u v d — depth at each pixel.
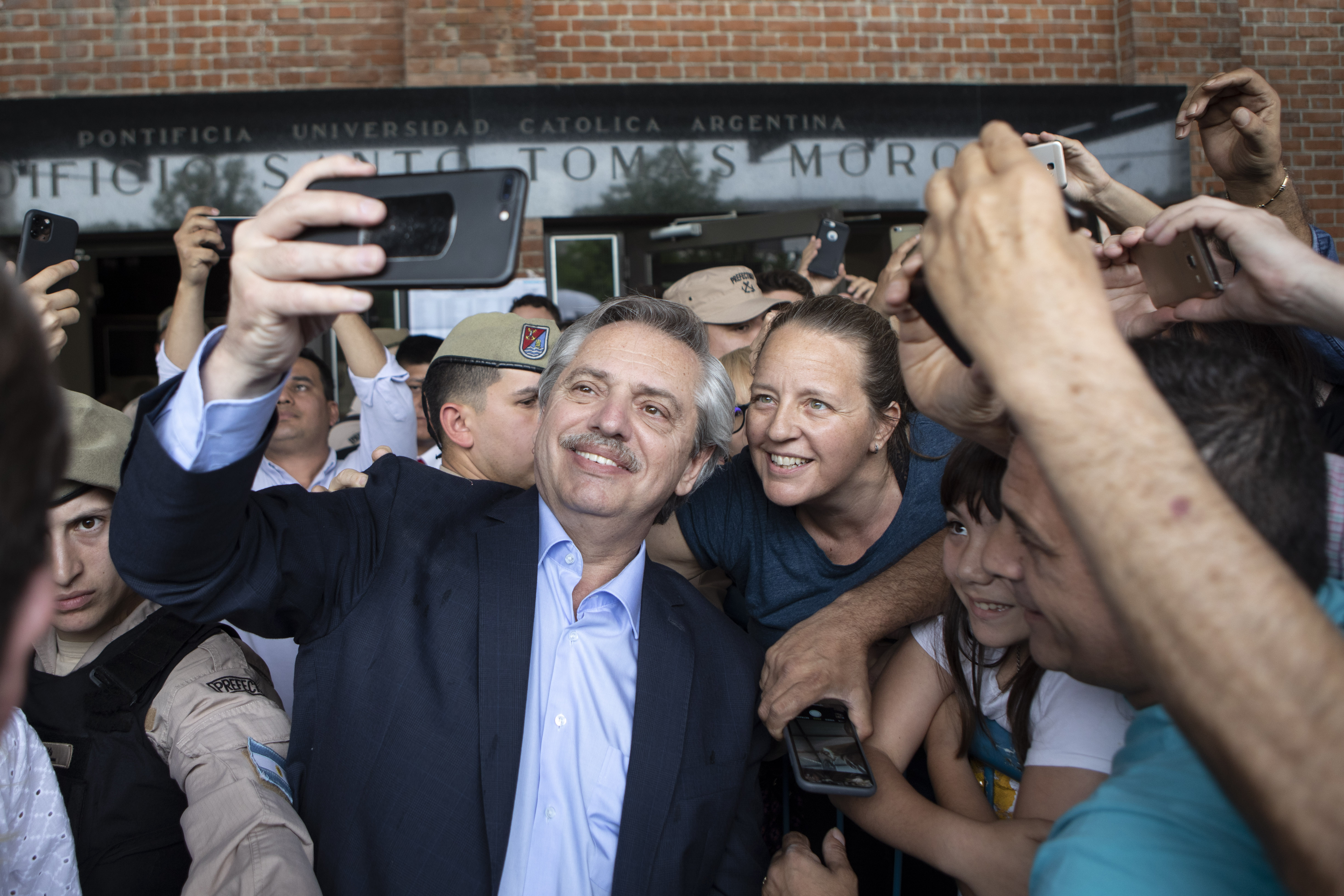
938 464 1.86
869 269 5.52
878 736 1.49
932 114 5.21
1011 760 1.42
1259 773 0.47
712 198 5.14
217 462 0.96
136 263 7.25
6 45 5.09
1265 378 0.70
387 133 4.98
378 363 2.84
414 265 0.80
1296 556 0.66
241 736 1.28
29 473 0.40
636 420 1.44
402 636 1.33
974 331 0.57
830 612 1.59
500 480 2.06
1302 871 0.47
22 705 1.32
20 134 4.85
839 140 5.18
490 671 1.33
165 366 2.48
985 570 1.10
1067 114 5.28
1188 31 5.44
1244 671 0.47
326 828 1.27
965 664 1.45
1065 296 0.54
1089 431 0.52
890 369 1.70
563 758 1.37
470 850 1.25
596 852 1.36
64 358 7.05
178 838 1.32
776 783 1.86
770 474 1.73
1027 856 1.19
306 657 1.35
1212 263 1.01
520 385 1.99
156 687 1.33
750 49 5.38
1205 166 5.43
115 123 4.88
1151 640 0.50
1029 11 5.54
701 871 1.40
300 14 5.21
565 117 5.06
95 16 5.13
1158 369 0.71
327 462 2.87
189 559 1.03
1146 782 0.69
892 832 1.35
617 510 1.42
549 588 1.47
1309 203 5.66
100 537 1.38
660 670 1.45
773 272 3.41
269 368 0.91
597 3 5.29
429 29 5.12
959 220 0.58
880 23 5.45
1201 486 0.51
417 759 1.27
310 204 0.80
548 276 5.38
